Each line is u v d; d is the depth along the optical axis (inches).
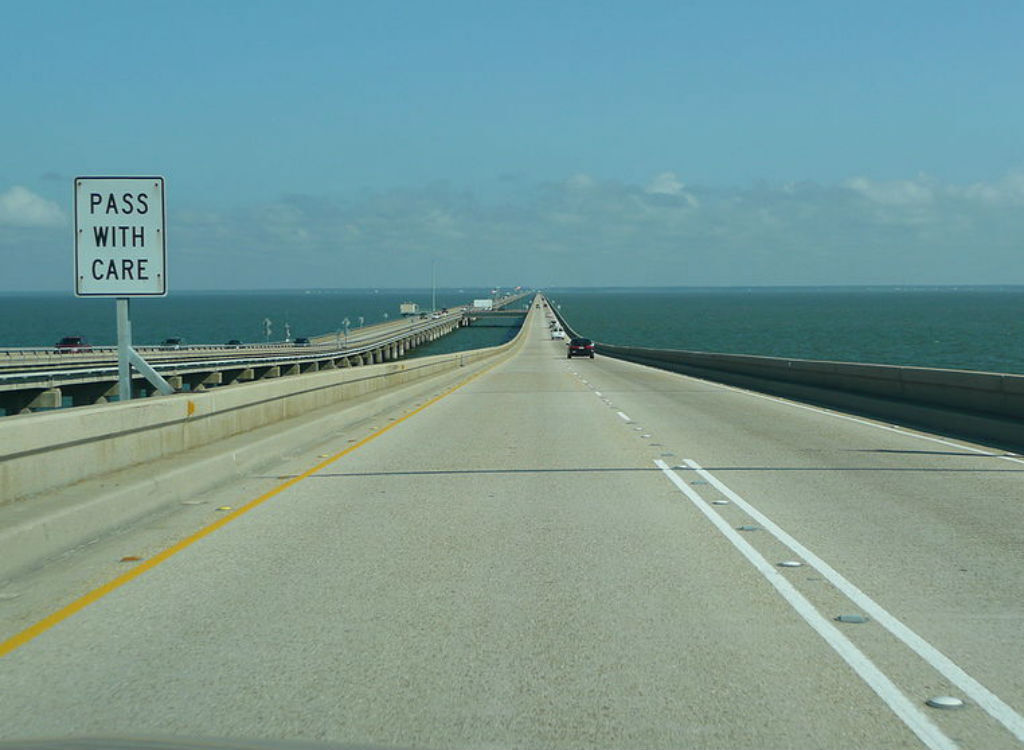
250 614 296.0
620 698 226.8
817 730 208.8
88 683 238.1
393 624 285.4
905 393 929.5
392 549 385.1
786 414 1003.9
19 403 1779.0
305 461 651.5
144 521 441.7
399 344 5497.1
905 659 253.9
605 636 273.0
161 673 245.0
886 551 378.3
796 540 398.6
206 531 420.2
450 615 293.9
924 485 534.9
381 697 227.9
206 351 3408.0
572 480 561.6
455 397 1305.4
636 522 437.4
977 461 625.0
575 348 3206.2
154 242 544.4
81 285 542.9
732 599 311.1
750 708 220.7
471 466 622.8
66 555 373.7
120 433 482.3
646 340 6107.3
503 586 327.9
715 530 418.9
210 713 218.2
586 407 1119.0
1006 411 731.4
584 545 390.9
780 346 5152.6
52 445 417.1
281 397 780.0
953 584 329.4
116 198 543.2
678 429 853.8
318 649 263.1
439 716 216.5
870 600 309.7
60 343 3459.6
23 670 247.6
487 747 200.4
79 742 184.9
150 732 206.7
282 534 414.3
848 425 875.4
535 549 384.2
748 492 516.4
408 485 546.3
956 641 268.7
